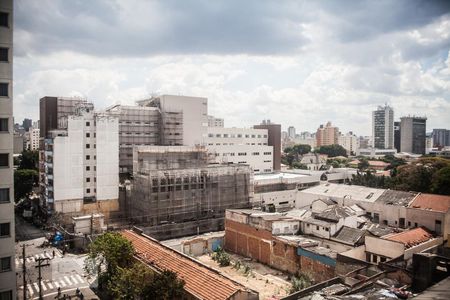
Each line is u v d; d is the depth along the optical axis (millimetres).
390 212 65312
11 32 37688
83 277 52594
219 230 78688
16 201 92875
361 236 54000
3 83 37281
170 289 34531
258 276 53719
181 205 77375
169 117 103188
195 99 108875
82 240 66312
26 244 68125
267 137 130750
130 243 45531
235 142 120562
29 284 50000
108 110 96938
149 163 81938
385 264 40469
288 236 57844
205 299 33156
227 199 84312
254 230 61250
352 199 72062
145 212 74188
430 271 34594
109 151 79500
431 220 59375
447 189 78312
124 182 90062
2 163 37062
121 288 36281
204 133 111062
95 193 78812
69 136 75562
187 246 63062
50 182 76250
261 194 92750
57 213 73688
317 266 49594
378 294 33688
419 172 88312
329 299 32969
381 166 173375
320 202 70562
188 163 86438
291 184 105000
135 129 99875
